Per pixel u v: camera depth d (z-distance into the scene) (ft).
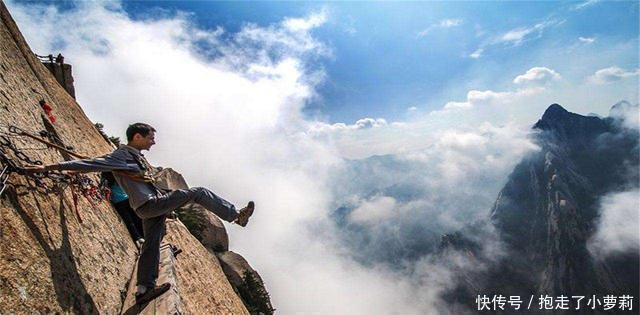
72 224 17.42
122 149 15.15
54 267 13.67
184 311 24.56
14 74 24.61
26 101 23.06
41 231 14.25
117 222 23.85
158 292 16.81
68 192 18.93
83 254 16.72
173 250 26.04
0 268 11.00
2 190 12.76
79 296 14.26
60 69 58.29
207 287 34.30
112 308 16.34
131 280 19.76
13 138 17.01
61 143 23.80
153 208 15.23
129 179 15.10
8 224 12.44
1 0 32.68
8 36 29.99
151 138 16.28
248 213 17.39
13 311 10.52
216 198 16.99
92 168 13.85
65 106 36.55
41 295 12.06
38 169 13.56
